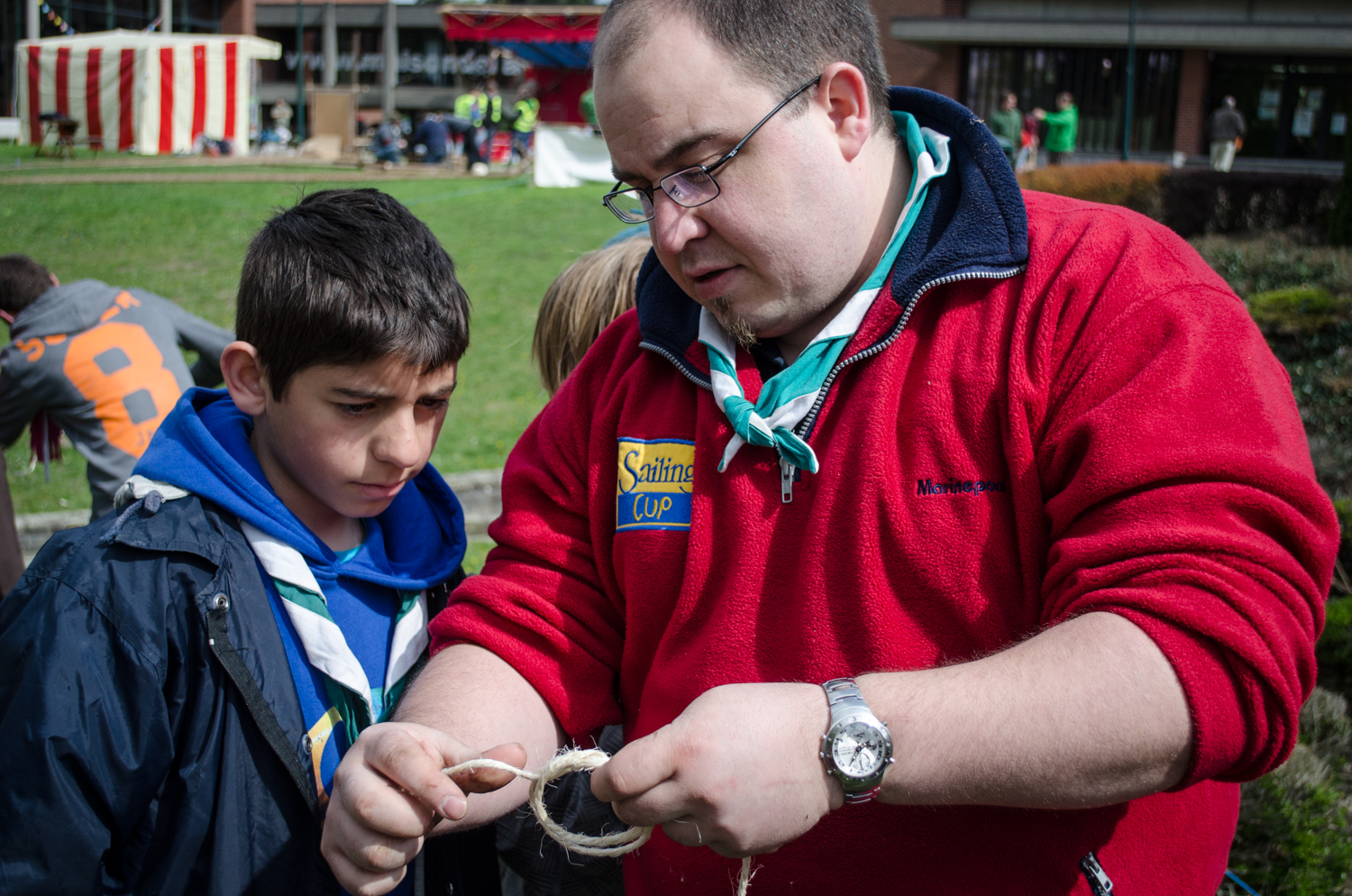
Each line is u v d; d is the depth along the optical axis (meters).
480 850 1.79
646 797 1.14
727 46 1.32
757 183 1.35
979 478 1.36
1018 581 1.36
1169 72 26.11
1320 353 8.49
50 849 1.36
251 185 18.97
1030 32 25.92
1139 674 1.09
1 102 35.38
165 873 1.46
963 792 1.14
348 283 1.47
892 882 1.38
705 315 1.55
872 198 1.49
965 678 1.17
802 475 1.44
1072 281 1.35
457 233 14.97
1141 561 1.15
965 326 1.40
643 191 1.45
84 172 20.84
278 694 1.52
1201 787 1.42
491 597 1.59
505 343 10.46
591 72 1.46
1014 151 22.91
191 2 40.00
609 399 1.64
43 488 6.91
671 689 1.49
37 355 3.91
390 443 1.55
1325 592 1.18
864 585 1.37
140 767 1.42
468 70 47.94
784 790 1.14
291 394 1.53
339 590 1.68
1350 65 25.47
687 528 1.52
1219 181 12.98
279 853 1.51
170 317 4.24
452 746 1.31
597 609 1.64
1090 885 1.34
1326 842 3.10
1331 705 3.85
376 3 48.78
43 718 1.37
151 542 1.49
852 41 1.43
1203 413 1.20
